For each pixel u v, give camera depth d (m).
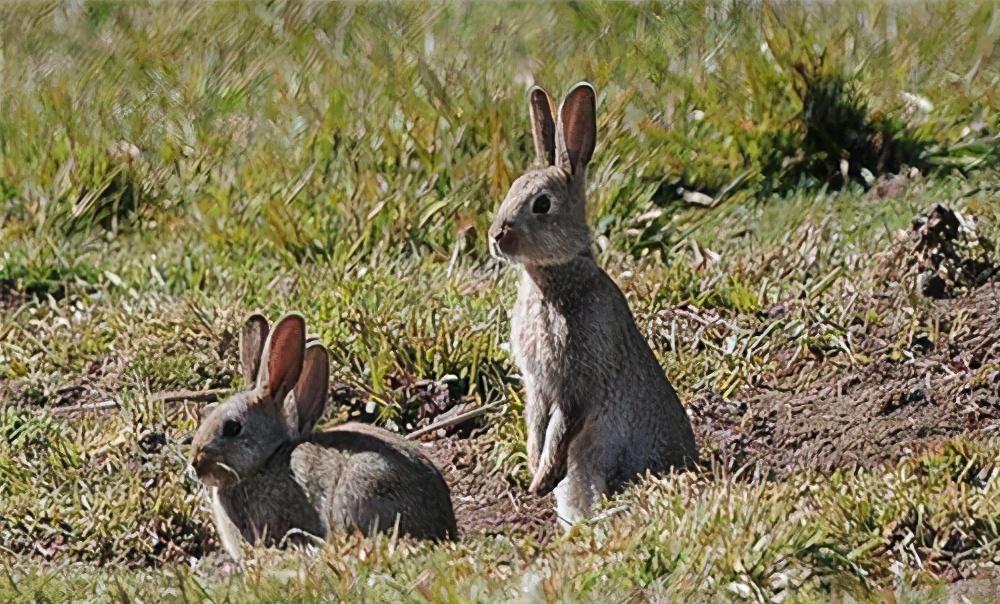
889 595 9.09
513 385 13.21
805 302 13.66
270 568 9.64
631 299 14.09
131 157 17.50
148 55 20.22
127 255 16.00
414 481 10.72
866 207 15.85
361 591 9.16
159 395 13.23
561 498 11.43
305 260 15.47
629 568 9.26
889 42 18.41
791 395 12.76
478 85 18.08
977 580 9.45
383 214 15.94
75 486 11.93
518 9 20.52
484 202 16.05
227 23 20.98
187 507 11.64
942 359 12.85
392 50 19.92
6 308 15.12
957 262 13.78
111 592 9.67
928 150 16.77
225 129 18.53
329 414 13.04
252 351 11.54
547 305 11.27
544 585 9.01
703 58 18.48
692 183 16.77
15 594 9.87
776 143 17.00
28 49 20.59
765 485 10.16
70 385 13.67
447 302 14.16
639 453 11.35
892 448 11.88
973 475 10.58
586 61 18.62
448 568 9.39
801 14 19.05
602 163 16.41
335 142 17.28
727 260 14.80
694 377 13.04
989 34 18.33
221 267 15.45
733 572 9.22
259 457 10.84
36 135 18.06
